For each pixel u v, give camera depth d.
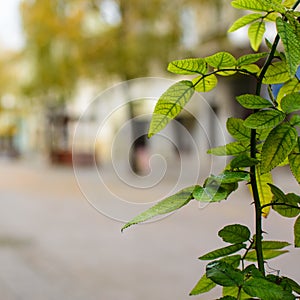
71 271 6.80
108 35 18.11
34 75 22.81
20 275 6.54
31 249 8.20
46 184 18.41
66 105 23.20
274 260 4.77
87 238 9.16
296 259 4.79
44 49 20.81
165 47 16.19
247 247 0.89
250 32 1.01
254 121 0.80
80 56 19.39
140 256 7.69
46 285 6.10
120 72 17.59
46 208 13.12
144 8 16.91
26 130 33.72
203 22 14.88
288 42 0.75
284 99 0.81
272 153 0.79
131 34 17.45
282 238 5.37
